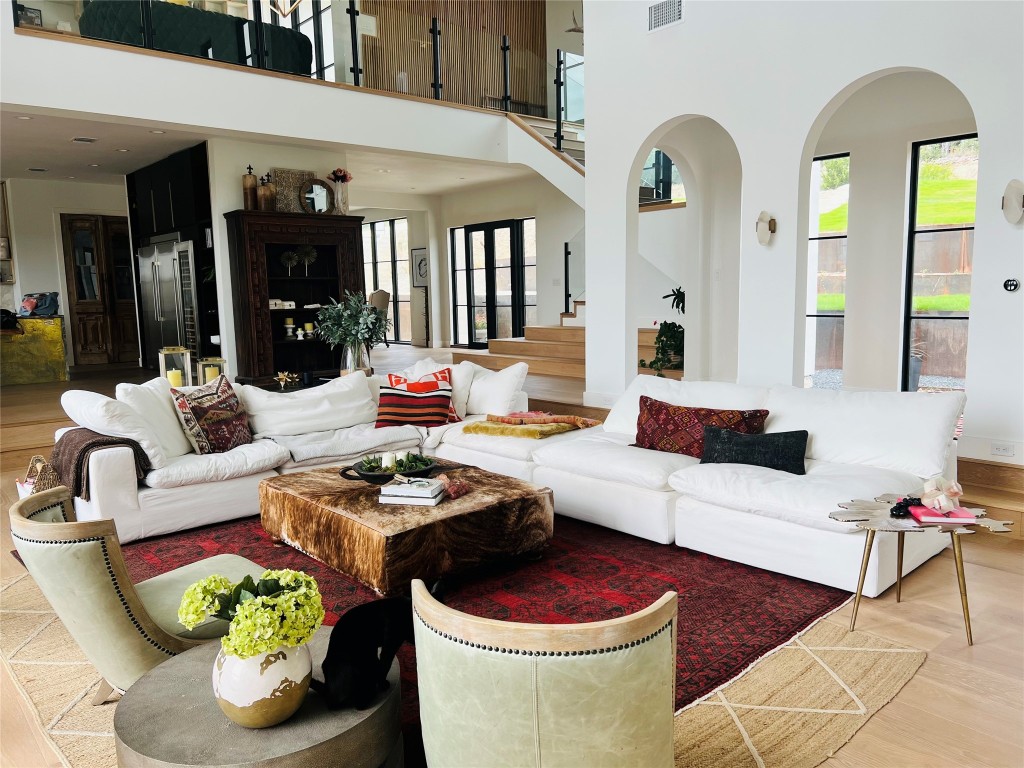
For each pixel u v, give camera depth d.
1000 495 4.32
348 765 1.79
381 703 1.91
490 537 3.51
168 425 4.53
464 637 1.45
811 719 2.36
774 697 2.49
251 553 3.96
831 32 4.96
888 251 6.40
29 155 8.52
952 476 3.86
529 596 3.32
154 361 10.01
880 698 2.47
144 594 2.48
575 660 1.39
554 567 3.67
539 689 1.40
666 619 1.50
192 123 6.83
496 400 5.59
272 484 3.97
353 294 8.25
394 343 14.72
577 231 10.38
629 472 4.03
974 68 4.35
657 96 6.07
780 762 2.16
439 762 1.60
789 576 3.48
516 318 11.90
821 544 3.31
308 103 7.59
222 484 4.41
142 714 1.84
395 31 8.38
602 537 4.11
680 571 3.58
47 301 10.36
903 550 3.31
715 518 3.68
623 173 6.40
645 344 8.66
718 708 2.43
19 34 5.83
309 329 8.48
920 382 6.44
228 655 1.78
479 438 4.99
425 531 3.25
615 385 6.69
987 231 4.40
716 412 4.23
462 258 12.91
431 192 12.49
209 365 5.52
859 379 6.73
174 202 8.76
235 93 7.07
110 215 11.11
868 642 2.86
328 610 3.20
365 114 8.03
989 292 4.42
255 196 7.87
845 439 3.87
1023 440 4.36
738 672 2.64
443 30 8.81
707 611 3.13
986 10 4.27
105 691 2.53
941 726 2.33
